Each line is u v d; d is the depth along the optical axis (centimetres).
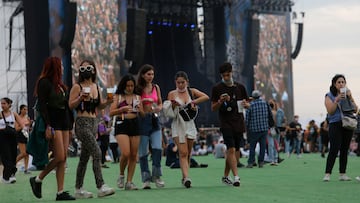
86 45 5966
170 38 7831
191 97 1466
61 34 5775
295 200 1095
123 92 1405
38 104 1173
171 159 2417
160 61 7919
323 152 3500
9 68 6116
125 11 6259
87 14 5991
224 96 1441
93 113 1244
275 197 1159
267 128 2339
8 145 1831
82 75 1231
